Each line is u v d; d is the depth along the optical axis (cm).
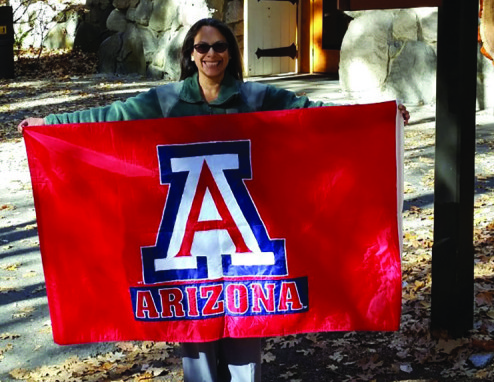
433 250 454
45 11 1788
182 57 370
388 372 436
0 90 1447
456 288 448
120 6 1628
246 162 364
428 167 840
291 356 465
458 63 421
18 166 930
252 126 362
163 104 370
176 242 368
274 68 1513
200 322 371
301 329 374
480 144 910
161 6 1523
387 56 1191
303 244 370
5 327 519
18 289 578
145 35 1570
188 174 364
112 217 368
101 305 375
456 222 442
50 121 374
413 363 443
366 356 455
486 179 787
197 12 1430
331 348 469
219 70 357
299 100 373
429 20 1143
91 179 366
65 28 1784
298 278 371
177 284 370
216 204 366
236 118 361
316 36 1524
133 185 366
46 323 523
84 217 369
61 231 371
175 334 372
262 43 1484
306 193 367
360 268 372
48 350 487
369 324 375
